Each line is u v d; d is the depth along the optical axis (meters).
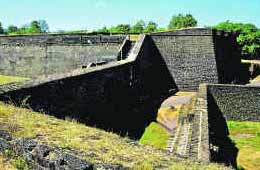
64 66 36.06
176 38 35.03
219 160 18.06
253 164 19.67
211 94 29.02
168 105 29.62
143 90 31.81
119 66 24.48
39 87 14.31
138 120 26.33
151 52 34.78
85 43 35.09
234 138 25.11
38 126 9.91
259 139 24.80
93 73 19.59
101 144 9.05
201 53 34.78
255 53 51.91
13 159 8.53
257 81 40.16
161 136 22.22
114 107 23.41
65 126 10.39
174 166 8.16
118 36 34.12
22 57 37.81
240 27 52.81
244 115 28.86
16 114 10.93
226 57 38.19
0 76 38.03
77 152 8.06
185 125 18.89
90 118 19.23
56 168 7.55
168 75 35.03
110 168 7.30
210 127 21.56
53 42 36.31
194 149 14.23
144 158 8.40
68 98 16.64
